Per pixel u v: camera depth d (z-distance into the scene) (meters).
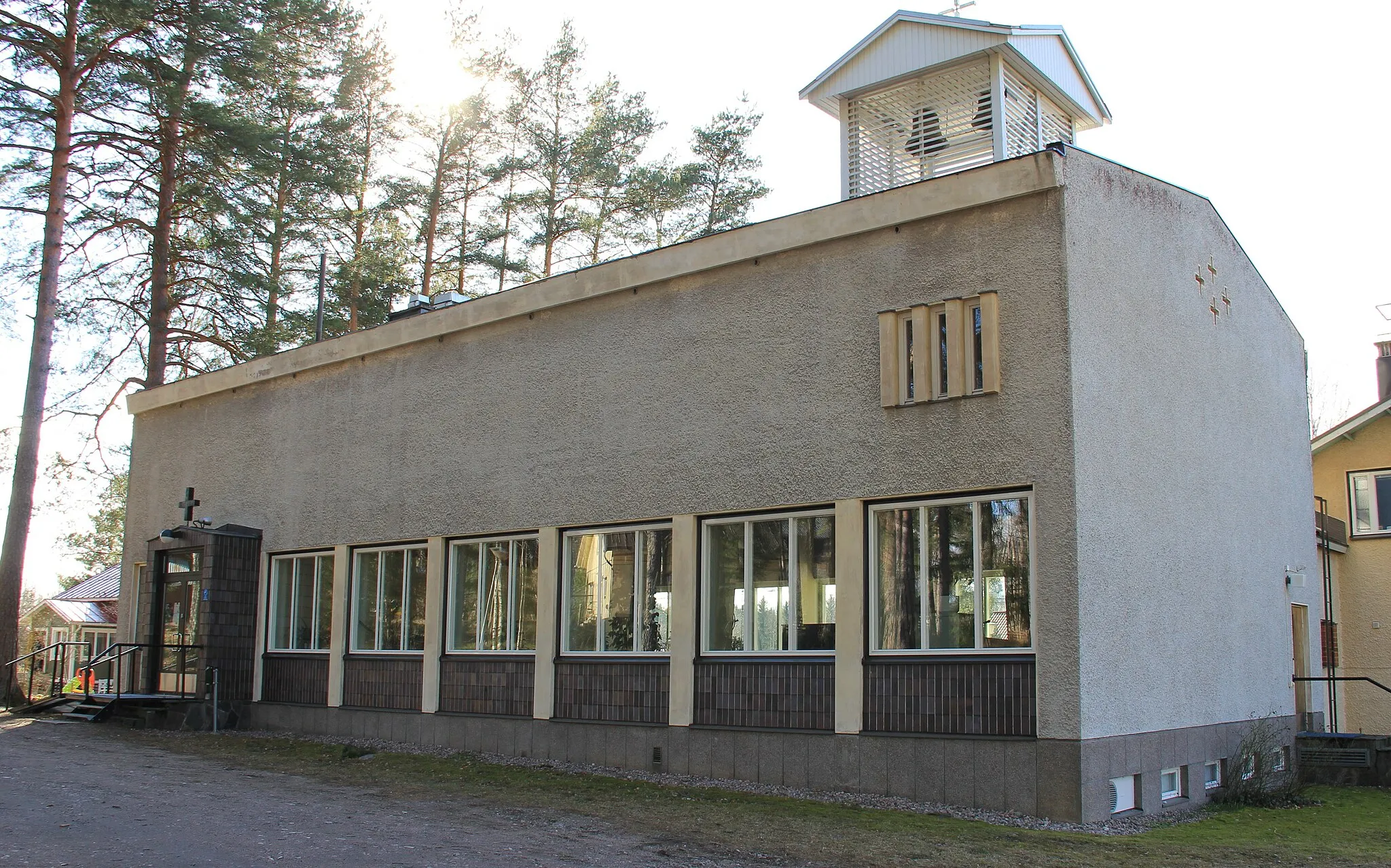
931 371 12.08
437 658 16.86
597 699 14.74
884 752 11.92
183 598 21.11
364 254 32.12
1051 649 10.92
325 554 19.20
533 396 16.06
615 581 14.85
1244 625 14.42
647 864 8.80
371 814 10.80
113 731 19.02
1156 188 13.41
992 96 15.03
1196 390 13.88
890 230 12.59
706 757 13.40
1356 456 22.95
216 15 26.12
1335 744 15.72
